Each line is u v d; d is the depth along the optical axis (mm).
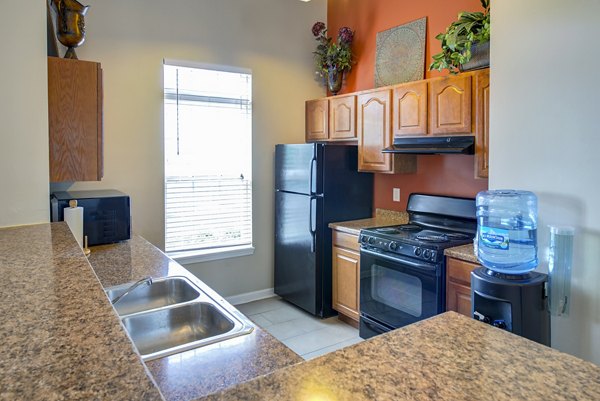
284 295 4051
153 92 3453
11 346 661
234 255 3984
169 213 3648
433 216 3352
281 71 4141
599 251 1931
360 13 4043
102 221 2646
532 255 2078
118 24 3279
